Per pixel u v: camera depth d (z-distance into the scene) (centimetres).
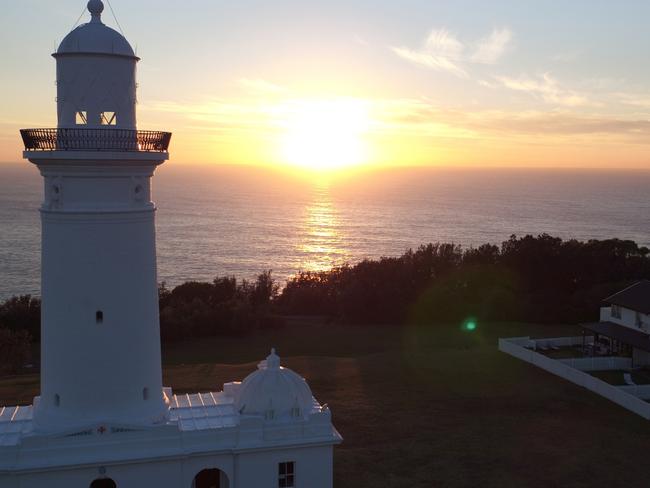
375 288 9800
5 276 17062
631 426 4359
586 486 3506
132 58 2619
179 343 8638
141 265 2656
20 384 5606
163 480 2669
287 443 2773
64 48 2536
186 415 2911
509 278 9975
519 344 6500
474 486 3500
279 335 9044
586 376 5153
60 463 2527
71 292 2561
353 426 4347
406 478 3584
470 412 4628
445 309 9375
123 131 2566
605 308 6550
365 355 7069
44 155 2459
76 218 2525
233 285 10812
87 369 2594
